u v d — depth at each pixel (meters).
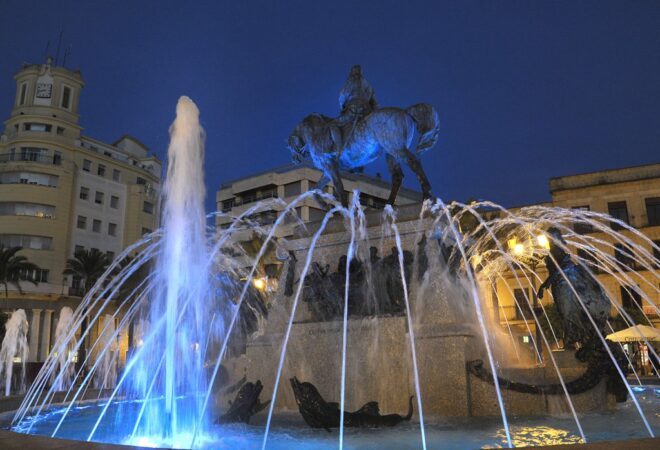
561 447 3.85
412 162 10.64
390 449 5.96
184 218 11.85
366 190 59.69
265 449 6.20
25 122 58.25
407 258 10.04
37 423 8.83
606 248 41.72
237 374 11.20
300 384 7.66
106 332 50.47
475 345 9.09
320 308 10.39
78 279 55.41
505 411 8.27
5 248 52.22
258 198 60.69
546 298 38.34
